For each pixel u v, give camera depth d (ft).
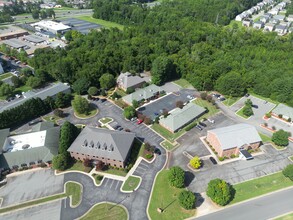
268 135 367.86
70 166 310.65
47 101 408.67
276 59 548.72
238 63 522.47
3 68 557.33
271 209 261.65
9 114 367.25
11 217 251.39
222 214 254.68
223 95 471.21
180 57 561.84
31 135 337.31
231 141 322.14
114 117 403.34
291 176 286.87
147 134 366.63
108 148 307.58
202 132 371.35
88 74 471.21
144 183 288.30
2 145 314.35
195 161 303.48
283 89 442.50
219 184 258.98
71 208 260.21
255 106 437.58
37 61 538.88
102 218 250.16
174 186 279.08
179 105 426.10
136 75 520.01
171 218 249.75
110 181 290.56
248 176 298.76
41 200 268.21
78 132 350.02
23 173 300.20
